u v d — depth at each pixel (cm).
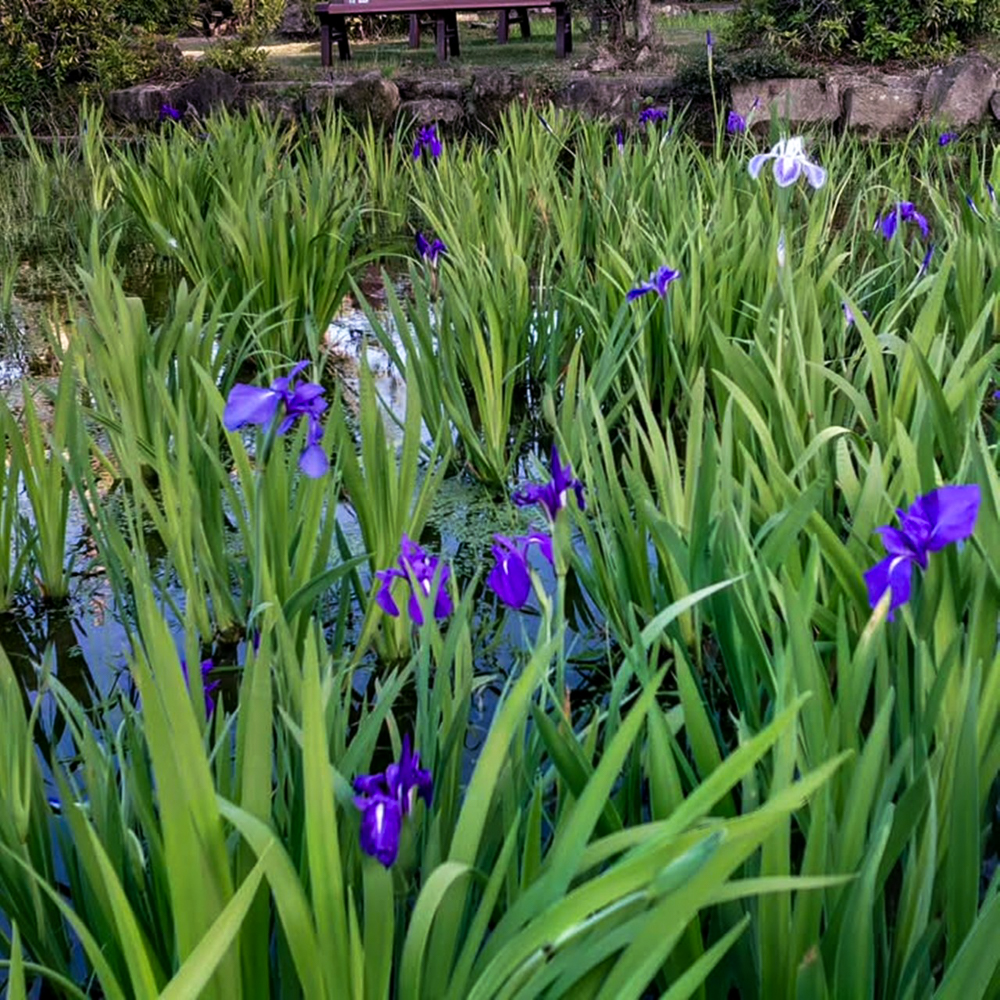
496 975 120
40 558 314
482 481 382
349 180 720
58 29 1018
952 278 446
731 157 598
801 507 201
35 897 174
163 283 668
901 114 888
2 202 813
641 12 1027
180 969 114
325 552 271
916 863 159
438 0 1155
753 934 159
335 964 128
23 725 187
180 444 271
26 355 534
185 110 1000
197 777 128
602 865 169
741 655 204
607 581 265
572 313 458
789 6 965
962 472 213
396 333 556
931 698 171
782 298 367
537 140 728
